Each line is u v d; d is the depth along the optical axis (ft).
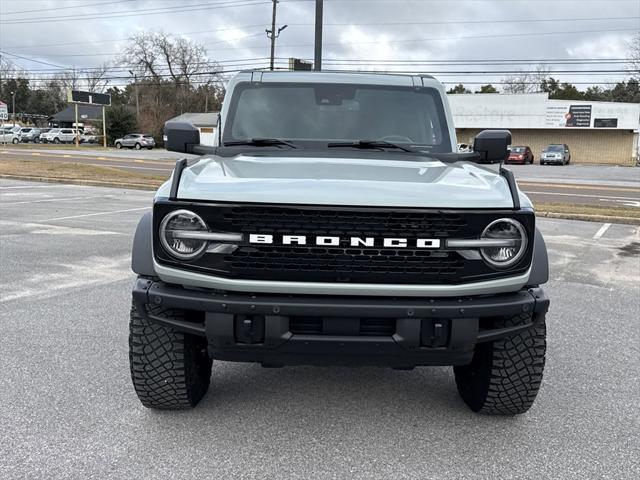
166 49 280.31
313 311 9.77
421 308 9.84
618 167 140.77
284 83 14.96
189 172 10.84
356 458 10.71
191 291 10.16
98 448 10.85
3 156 119.55
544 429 11.93
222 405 12.78
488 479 10.10
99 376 14.08
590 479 10.13
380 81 15.07
